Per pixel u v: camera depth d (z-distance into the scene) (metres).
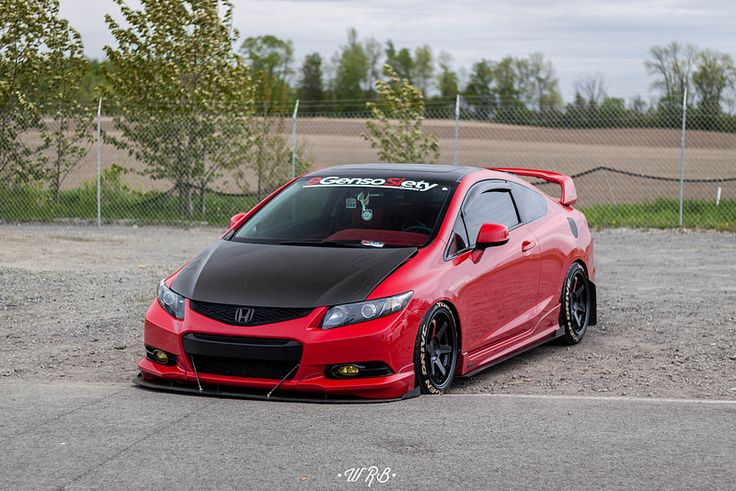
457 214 6.77
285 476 4.32
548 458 4.61
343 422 5.23
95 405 5.61
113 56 19.25
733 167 39.25
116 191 19.69
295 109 18.22
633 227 17.33
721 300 10.10
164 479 4.28
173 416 5.34
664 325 8.87
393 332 5.79
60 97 19.14
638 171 36.56
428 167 7.54
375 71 88.19
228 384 5.86
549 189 25.12
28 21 18.61
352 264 6.14
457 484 4.23
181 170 18.94
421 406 5.66
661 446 4.82
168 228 17.39
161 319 6.10
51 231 16.47
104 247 14.58
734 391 6.49
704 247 14.76
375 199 6.93
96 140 19.28
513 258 7.14
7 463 4.50
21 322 8.92
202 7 19.05
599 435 5.02
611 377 6.96
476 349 6.70
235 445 4.79
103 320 8.99
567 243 8.05
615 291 10.77
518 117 21.39
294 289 5.92
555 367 7.34
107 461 4.52
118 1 19.09
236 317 5.82
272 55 79.19
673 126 19.56
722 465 4.52
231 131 19.06
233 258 6.41
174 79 18.72
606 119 20.20
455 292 6.34
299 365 5.70
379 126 19.12
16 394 5.93
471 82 67.94
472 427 5.16
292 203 7.12
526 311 7.40
